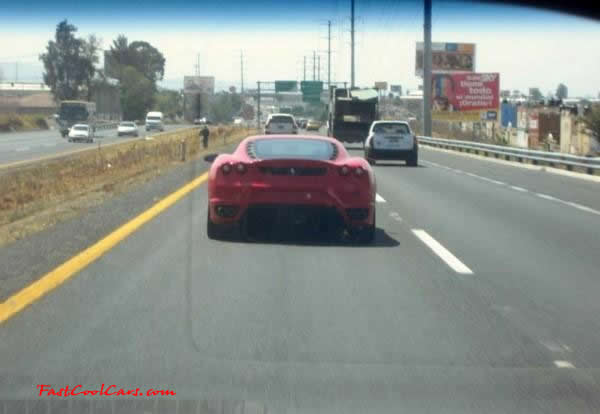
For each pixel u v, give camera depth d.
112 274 11.04
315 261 12.36
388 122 38.81
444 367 7.38
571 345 8.16
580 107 66.25
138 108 143.88
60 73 140.88
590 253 13.65
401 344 8.07
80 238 13.91
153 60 162.88
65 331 8.28
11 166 40.25
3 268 11.20
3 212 21.39
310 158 13.48
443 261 12.61
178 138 65.31
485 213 19.20
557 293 10.51
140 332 8.29
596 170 32.22
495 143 72.44
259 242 13.92
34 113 158.25
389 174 32.41
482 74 92.06
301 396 6.58
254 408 6.29
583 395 6.71
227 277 11.04
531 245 14.40
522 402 6.53
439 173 33.31
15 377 6.93
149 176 29.70
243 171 13.47
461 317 9.17
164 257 12.38
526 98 155.00
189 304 9.48
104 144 67.75
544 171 35.12
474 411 6.32
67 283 10.41
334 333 8.41
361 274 11.45
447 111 91.75
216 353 7.65
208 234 14.18
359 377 7.05
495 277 11.45
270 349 7.81
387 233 15.47
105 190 24.91
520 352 7.88
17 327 8.40
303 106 178.38
